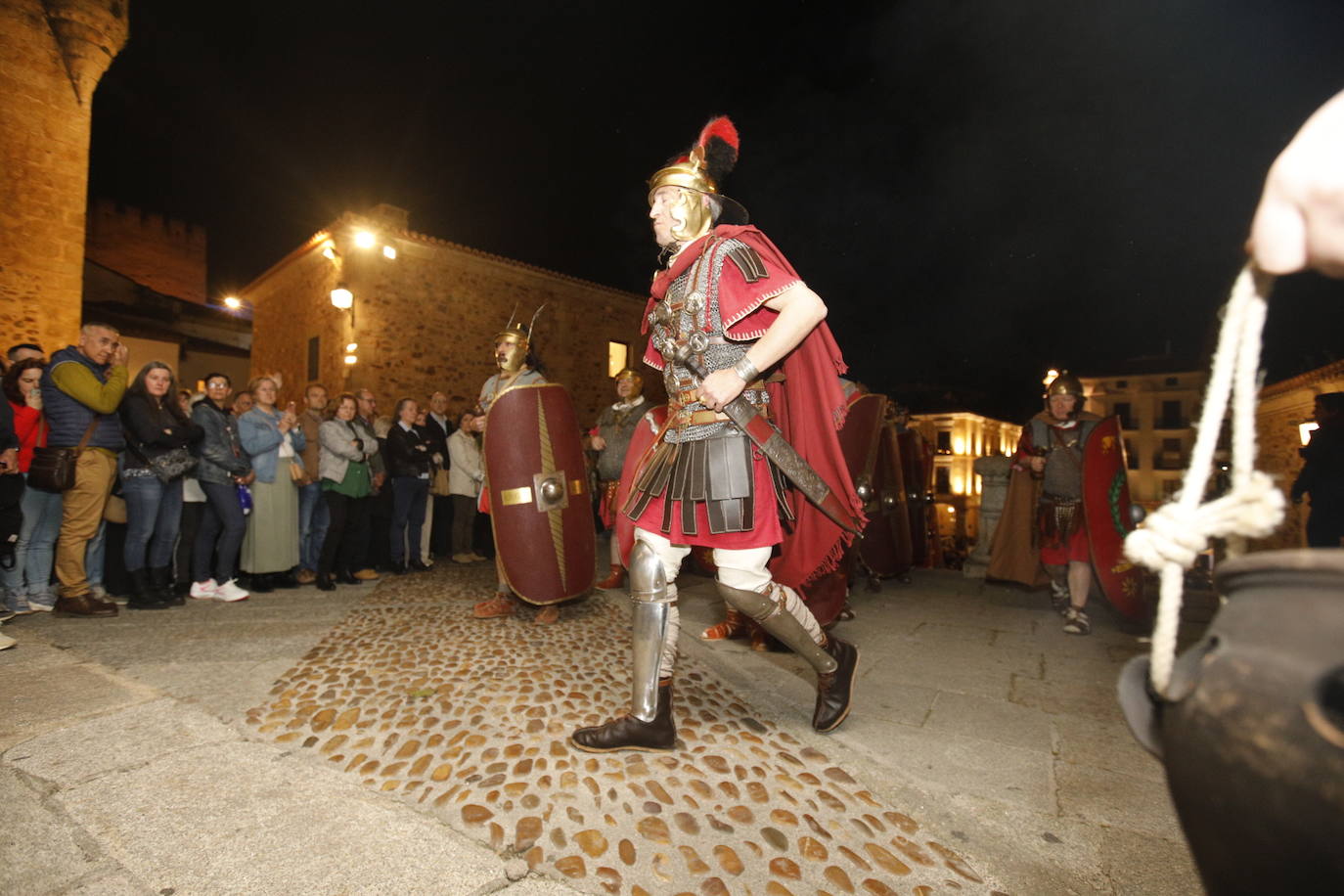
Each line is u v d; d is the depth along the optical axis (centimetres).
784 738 266
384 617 445
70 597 418
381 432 740
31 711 247
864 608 529
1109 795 229
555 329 1550
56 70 928
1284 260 64
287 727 259
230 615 436
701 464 234
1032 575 593
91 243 2328
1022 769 247
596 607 492
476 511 755
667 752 244
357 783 217
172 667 319
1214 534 68
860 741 267
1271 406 1791
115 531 490
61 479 401
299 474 550
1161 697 76
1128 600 452
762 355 219
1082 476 464
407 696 292
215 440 484
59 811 186
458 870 170
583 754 240
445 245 1337
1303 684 56
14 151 895
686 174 243
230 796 197
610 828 196
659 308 249
